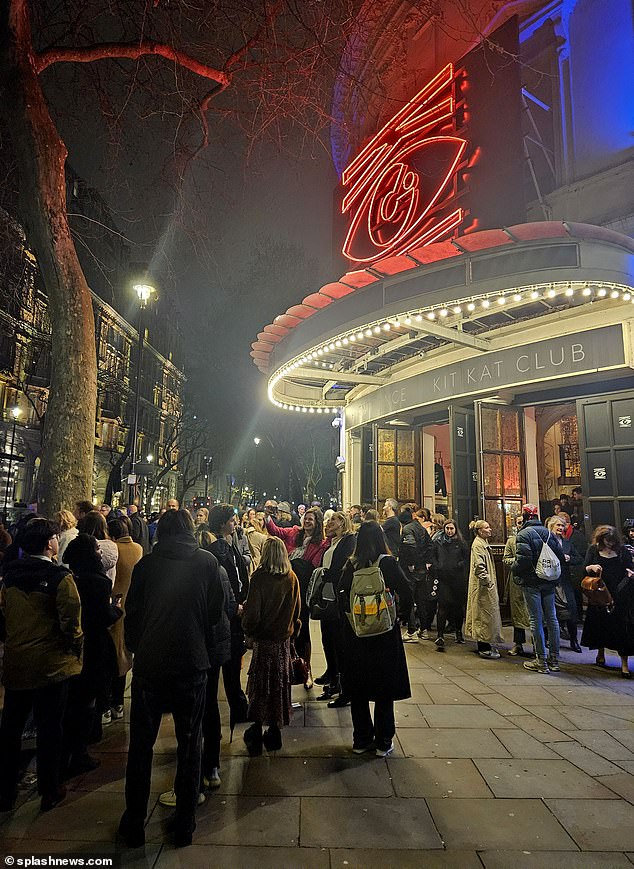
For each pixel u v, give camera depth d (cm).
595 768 364
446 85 1018
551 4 1017
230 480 5309
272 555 408
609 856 265
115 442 4166
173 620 302
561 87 1007
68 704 363
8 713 322
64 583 330
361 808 311
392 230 1105
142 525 780
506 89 889
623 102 917
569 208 962
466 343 896
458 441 958
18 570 334
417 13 1031
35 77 615
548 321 851
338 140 1361
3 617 330
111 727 451
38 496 602
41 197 609
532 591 621
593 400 866
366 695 392
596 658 668
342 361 1162
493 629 668
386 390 1204
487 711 477
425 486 1275
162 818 303
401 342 966
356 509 823
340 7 690
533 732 428
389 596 395
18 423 3042
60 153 628
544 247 633
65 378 616
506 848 271
